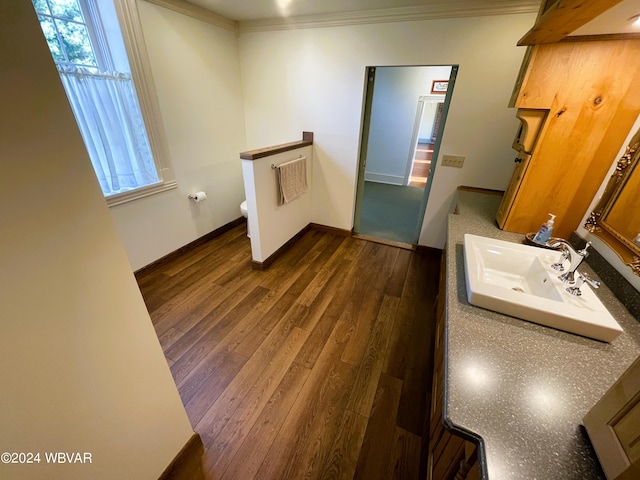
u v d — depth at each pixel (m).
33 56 0.53
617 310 1.03
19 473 0.67
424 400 1.50
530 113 1.40
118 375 0.87
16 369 0.62
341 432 1.34
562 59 1.25
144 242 2.47
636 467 0.46
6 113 0.51
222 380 1.59
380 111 5.23
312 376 1.62
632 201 1.08
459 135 2.46
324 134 2.97
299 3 2.20
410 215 4.09
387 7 2.20
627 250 1.07
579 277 1.04
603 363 0.81
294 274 2.61
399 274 2.66
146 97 2.20
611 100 1.24
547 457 0.58
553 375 0.77
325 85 2.75
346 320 2.06
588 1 0.83
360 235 3.41
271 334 1.92
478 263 1.21
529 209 1.56
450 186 2.69
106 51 1.96
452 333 0.90
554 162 1.42
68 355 0.72
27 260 0.60
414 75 4.77
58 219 0.64
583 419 0.64
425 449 1.23
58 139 0.60
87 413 0.79
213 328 1.96
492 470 0.55
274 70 2.91
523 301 0.95
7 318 0.58
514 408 0.67
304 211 3.28
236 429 1.35
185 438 1.19
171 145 2.53
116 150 2.10
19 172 0.55
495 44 2.09
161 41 2.24
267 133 3.27
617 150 1.29
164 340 1.85
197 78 2.62
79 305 0.72
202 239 3.11
